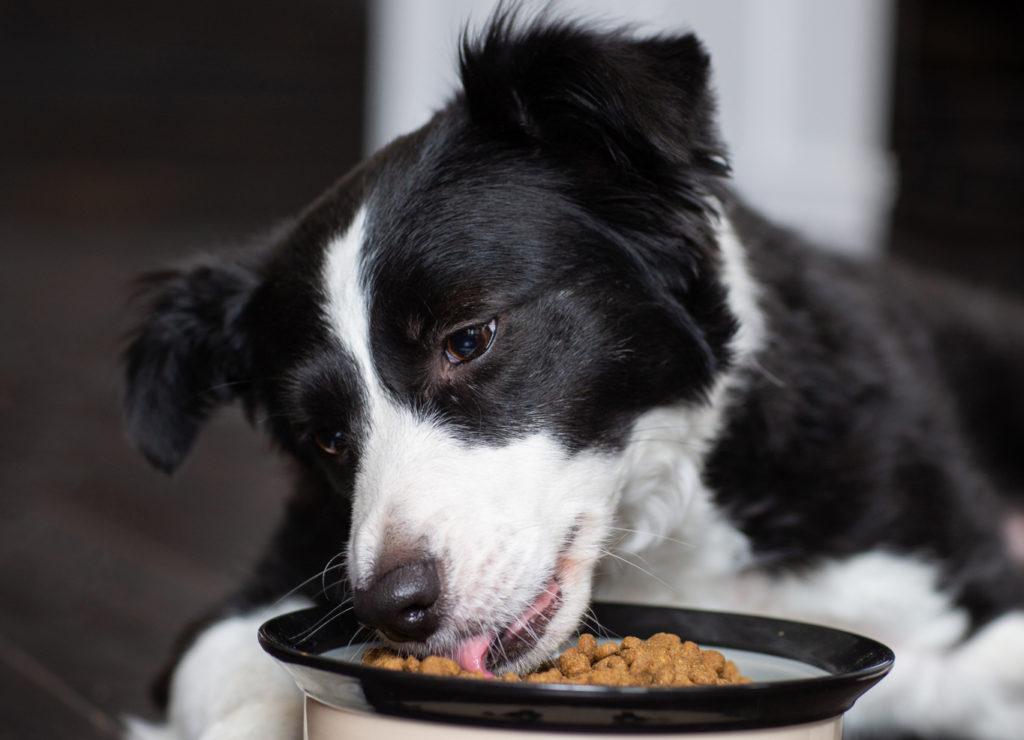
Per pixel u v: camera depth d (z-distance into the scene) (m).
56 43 10.27
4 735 2.45
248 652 2.26
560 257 2.17
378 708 1.36
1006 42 7.85
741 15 5.39
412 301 2.08
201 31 10.42
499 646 1.88
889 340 2.86
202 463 4.85
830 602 2.53
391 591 1.78
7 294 6.73
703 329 2.31
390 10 6.31
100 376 5.65
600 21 2.41
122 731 2.49
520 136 2.29
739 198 2.79
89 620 3.22
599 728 1.30
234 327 2.49
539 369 2.09
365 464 2.03
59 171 9.11
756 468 2.44
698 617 1.81
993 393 3.66
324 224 2.27
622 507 2.32
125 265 7.28
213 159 9.23
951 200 7.75
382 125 6.50
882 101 5.99
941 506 2.65
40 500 4.28
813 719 1.37
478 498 1.92
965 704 2.54
